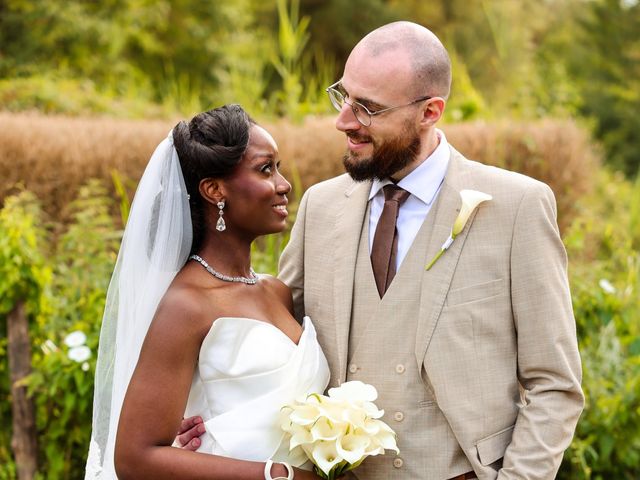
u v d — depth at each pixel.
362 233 2.40
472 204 2.21
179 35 13.49
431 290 2.24
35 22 11.77
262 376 2.15
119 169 5.84
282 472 2.05
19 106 8.12
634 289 4.32
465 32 15.21
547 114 8.19
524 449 2.15
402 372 2.26
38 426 3.74
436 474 2.22
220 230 2.21
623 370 3.83
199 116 2.22
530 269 2.19
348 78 2.27
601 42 15.59
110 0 12.65
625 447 3.57
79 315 3.90
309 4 15.88
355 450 2.02
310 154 5.95
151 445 2.06
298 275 2.56
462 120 7.25
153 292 2.17
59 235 5.59
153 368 2.09
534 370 2.21
